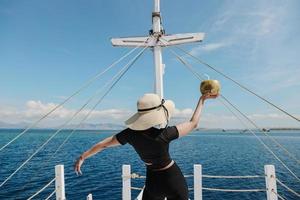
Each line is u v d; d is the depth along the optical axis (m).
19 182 24.45
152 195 2.58
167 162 2.44
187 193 2.55
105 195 19.66
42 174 28.73
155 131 2.34
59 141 91.44
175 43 6.56
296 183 25.89
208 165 38.94
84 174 29.19
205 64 5.51
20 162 37.75
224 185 25.53
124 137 2.42
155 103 2.35
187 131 2.39
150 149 2.35
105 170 32.06
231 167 37.03
